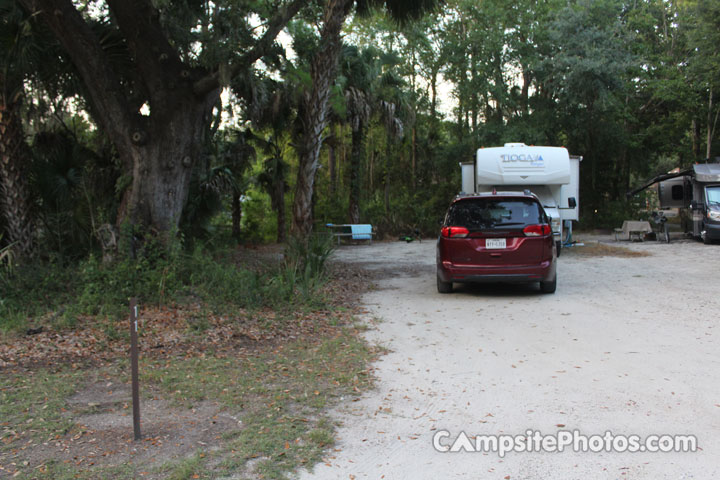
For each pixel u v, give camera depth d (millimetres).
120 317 7695
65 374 5359
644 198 29344
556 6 28797
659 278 11109
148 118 10727
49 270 9703
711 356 5637
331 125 24594
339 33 11133
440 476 3336
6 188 10773
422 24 29734
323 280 10789
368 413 4352
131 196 10211
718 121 30000
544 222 9312
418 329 7270
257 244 24297
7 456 3582
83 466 3438
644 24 29297
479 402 4547
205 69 10500
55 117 12945
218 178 17031
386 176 31359
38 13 9375
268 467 3441
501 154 15523
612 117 28875
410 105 27562
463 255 9336
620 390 4723
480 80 28703
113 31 11102
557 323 7352
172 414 4336
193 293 8844
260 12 9984
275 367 5578
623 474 3309
